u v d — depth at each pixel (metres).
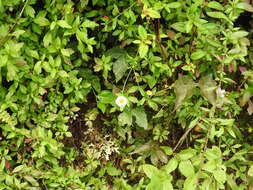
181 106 2.43
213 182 2.18
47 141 2.28
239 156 2.47
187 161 2.17
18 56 1.97
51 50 2.13
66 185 2.46
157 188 2.12
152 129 2.61
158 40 2.29
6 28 2.01
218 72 2.30
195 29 2.26
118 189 2.62
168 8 2.14
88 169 2.56
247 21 2.59
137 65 2.38
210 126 2.27
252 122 2.75
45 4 2.14
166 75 2.44
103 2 2.29
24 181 2.39
